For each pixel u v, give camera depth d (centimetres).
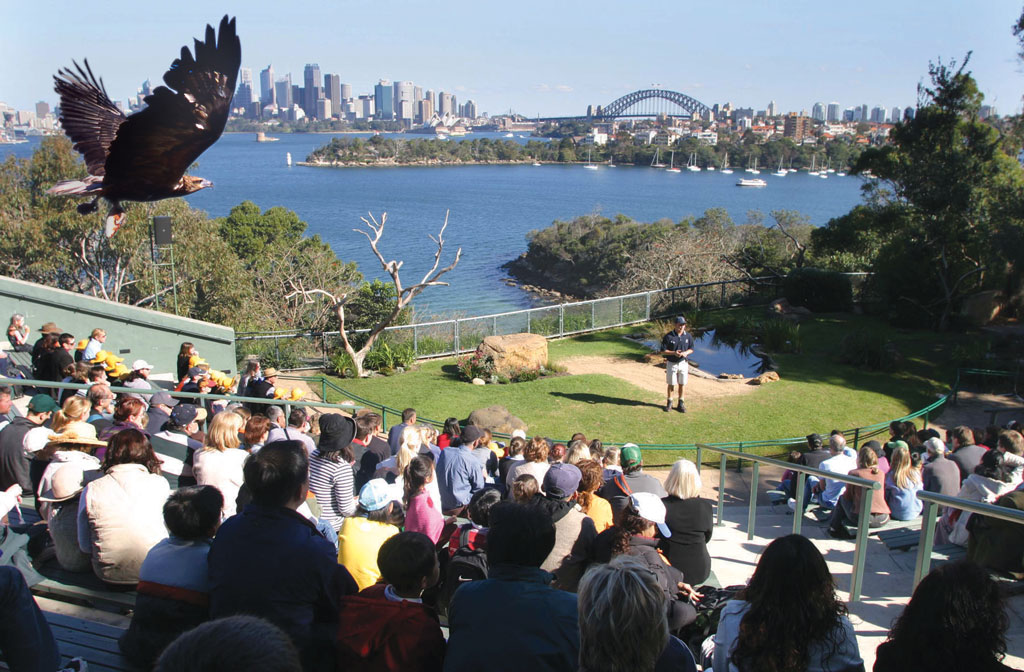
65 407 651
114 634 477
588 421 1823
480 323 2548
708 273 4000
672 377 1859
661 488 767
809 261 3484
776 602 357
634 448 783
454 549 582
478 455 1054
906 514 922
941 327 2625
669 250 4309
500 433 1594
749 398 1975
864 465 910
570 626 335
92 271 4081
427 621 371
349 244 11919
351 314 3306
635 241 7994
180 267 3962
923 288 2681
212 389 1299
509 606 338
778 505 1197
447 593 554
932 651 320
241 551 376
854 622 650
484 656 328
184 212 4059
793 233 5138
